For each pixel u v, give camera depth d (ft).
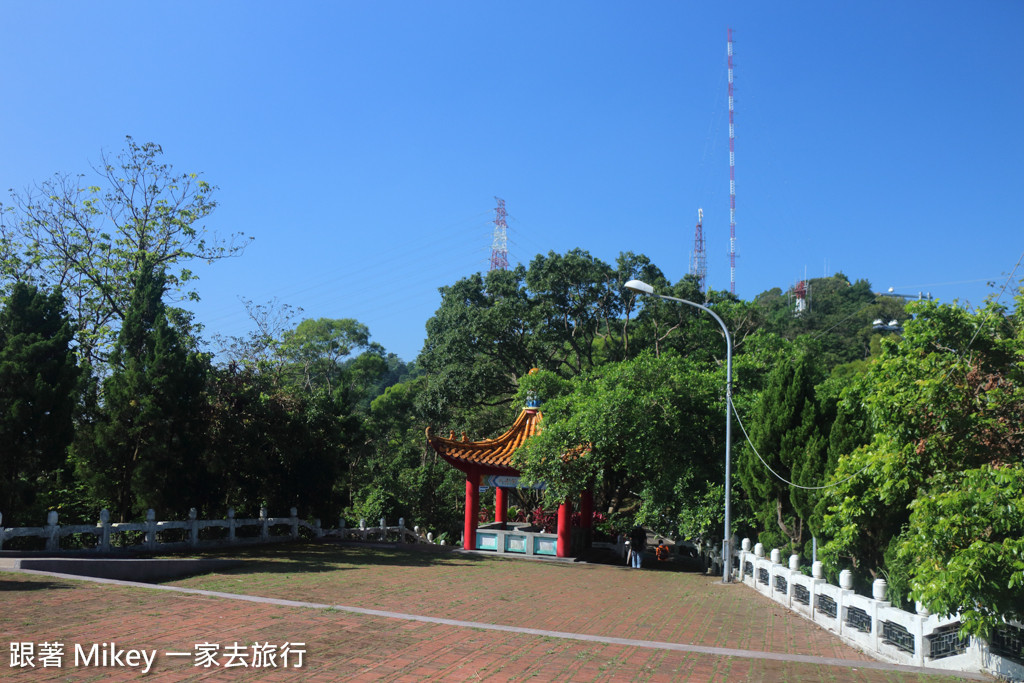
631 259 143.64
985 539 26.89
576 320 143.23
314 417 84.74
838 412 54.24
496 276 144.77
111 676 23.32
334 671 25.39
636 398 78.69
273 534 77.25
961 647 30.14
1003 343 37.88
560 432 79.56
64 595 35.35
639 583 62.85
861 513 44.65
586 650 30.48
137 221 86.79
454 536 123.75
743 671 28.35
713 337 145.28
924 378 39.01
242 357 109.19
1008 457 36.24
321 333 230.68
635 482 104.47
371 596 45.50
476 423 137.18
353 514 111.86
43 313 55.72
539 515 101.24
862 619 36.83
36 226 82.64
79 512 64.18
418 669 26.25
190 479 64.95
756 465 63.52
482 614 41.57
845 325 221.05
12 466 52.31
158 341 63.82
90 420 63.72
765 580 56.59
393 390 196.75
